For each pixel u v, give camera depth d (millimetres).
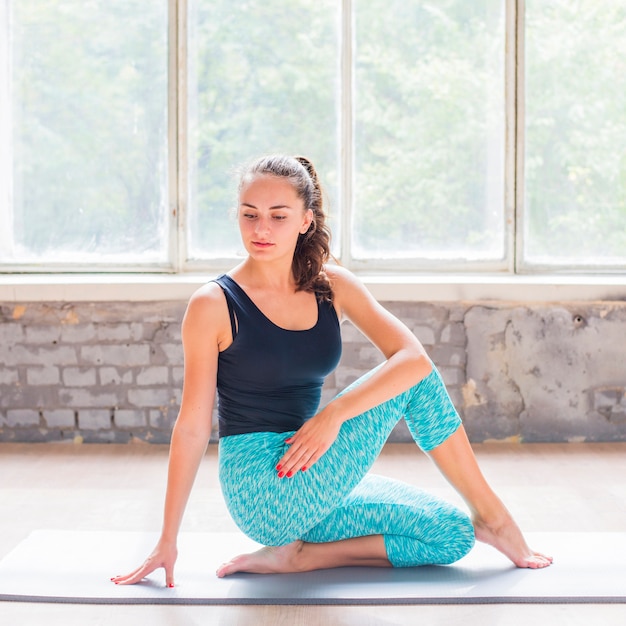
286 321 2264
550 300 4148
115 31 4418
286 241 2209
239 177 2393
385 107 4457
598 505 3178
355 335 4176
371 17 4422
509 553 2391
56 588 2244
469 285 4137
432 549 2350
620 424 4215
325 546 2375
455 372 4203
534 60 4430
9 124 4438
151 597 2176
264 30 4430
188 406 2184
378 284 4137
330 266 2424
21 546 2623
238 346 2215
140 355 4188
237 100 4453
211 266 4488
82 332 4184
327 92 4453
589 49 4430
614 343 4188
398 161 4473
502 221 4477
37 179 4457
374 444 2217
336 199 4477
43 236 4477
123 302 4176
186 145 4445
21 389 4211
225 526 2918
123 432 4219
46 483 3523
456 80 4449
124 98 4438
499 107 4445
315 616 2082
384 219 4492
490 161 4465
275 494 2162
